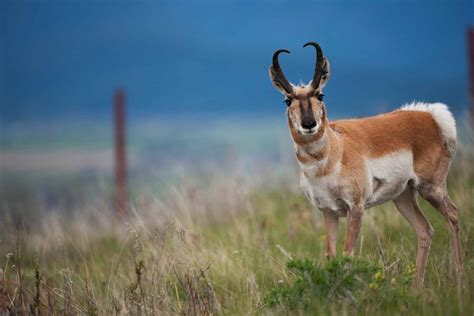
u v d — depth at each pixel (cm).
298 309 2291
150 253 2967
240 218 4078
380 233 3186
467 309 2170
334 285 2306
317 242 3372
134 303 2489
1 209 4544
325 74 2675
